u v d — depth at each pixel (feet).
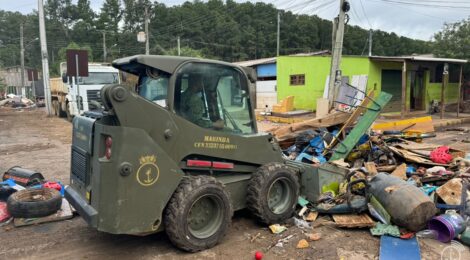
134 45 187.62
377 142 25.59
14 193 18.31
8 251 14.97
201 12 183.52
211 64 15.46
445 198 17.17
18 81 193.06
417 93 75.00
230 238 15.97
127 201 13.00
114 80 57.88
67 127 57.21
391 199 16.07
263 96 84.94
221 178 16.37
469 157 25.14
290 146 27.53
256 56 176.24
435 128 53.06
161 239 15.94
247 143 16.55
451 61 65.05
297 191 17.78
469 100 77.82
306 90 72.08
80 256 14.57
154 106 13.62
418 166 23.54
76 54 36.81
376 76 66.03
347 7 43.60
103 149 13.26
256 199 16.39
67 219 18.20
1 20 223.51
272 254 14.57
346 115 28.66
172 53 144.56
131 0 197.06
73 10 223.10
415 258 13.76
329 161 21.84
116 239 16.02
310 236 15.89
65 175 26.86
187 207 13.96
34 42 214.48
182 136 14.46
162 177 13.69
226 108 16.12
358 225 16.55
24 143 42.09
